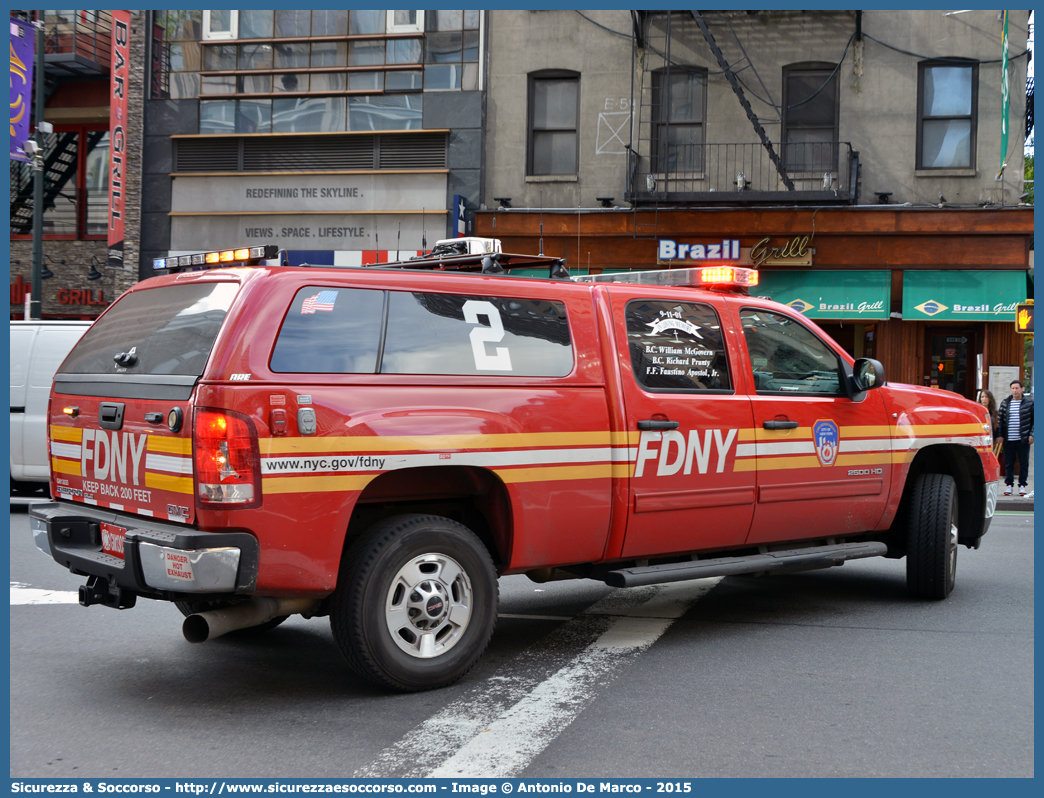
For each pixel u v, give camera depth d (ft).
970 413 24.02
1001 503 46.70
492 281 16.74
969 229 56.95
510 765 12.22
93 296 67.05
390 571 14.78
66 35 66.03
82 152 68.54
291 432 13.89
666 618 20.90
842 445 21.07
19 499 41.14
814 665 16.96
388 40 62.08
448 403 15.51
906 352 58.75
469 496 17.13
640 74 59.67
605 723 13.79
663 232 59.21
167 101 64.39
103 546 15.26
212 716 14.11
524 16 60.80
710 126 59.31
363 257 62.18
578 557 17.33
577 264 60.39
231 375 13.58
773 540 20.26
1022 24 57.67
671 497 18.22
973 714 14.30
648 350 18.33
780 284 58.90
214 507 13.39
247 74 63.72
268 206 63.26
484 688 15.55
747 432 19.43
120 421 15.21
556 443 16.71
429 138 61.57
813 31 58.75
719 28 59.36
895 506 22.29
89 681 15.94
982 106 57.82
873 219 57.67
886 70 58.39
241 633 19.27
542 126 61.11
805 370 20.97
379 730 13.50
